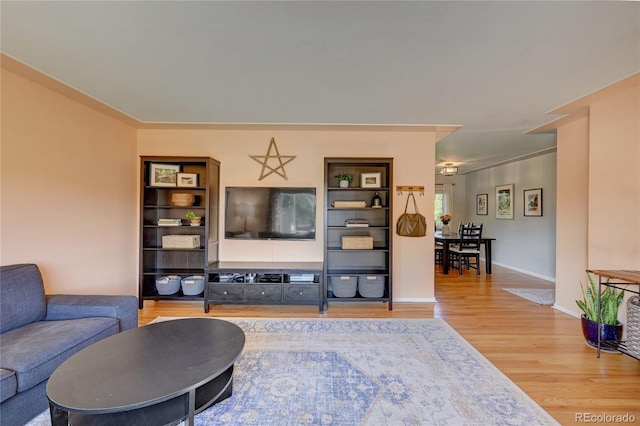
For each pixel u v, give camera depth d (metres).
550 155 5.38
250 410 1.85
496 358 2.51
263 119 3.54
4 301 2.02
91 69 2.31
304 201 4.00
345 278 3.76
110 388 1.38
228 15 1.64
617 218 2.73
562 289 3.74
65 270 2.89
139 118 3.53
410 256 4.09
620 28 1.73
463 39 1.86
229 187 4.00
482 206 7.43
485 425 1.73
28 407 1.68
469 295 4.40
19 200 2.46
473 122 3.60
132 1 1.53
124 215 3.72
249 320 3.35
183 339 1.88
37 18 1.67
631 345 2.40
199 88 2.65
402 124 3.69
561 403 1.93
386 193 4.09
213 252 3.91
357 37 1.85
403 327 3.16
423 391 2.05
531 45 1.92
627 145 2.63
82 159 3.08
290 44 1.94
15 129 2.43
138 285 3.93
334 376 2.23
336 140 4.07
